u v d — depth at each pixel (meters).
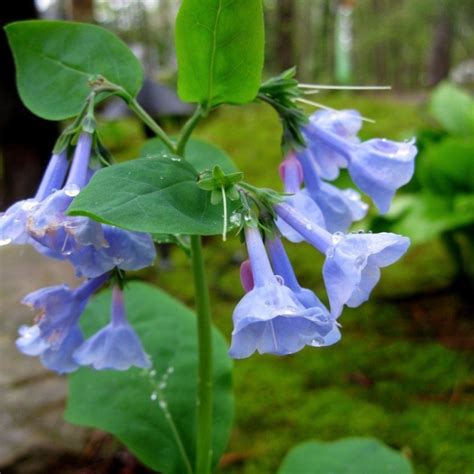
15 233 0.11
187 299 0.32
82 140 0.11
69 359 0.13
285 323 0.10
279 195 0.11
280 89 0.13
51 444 0.21
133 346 0.13
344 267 0.10
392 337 0.28
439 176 0.31
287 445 0.22
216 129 0.54
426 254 0.37
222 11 0.12
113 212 0.10
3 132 0.41
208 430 0.15
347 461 0.18
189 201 0.10
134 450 0.16
